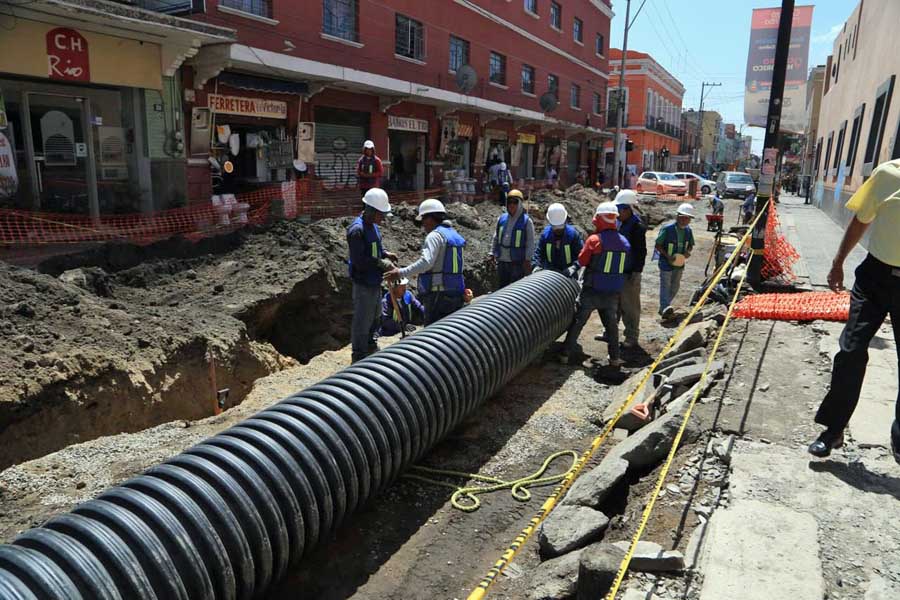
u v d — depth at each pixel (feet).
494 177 69.10
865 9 55.36
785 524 10.92
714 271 34.86
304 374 23.57
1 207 32.22
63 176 35.42
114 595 8.09
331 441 12.14
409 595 12.17
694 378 18.45
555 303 22.98
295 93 48.39
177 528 9.16
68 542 8.36
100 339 20.27
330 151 55.31
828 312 22.74
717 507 11.80
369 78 52.26
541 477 16.33
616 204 24.76
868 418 14.62
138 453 16.57
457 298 21.83
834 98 76.64
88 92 35.78
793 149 207.62
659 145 178.29
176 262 29.12
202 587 9.07
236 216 40.40
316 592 12.33
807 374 17.83
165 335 21.59
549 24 93.97
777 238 31.99
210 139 42.37
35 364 17.87
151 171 38.65
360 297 21.89
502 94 82.79
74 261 26.99
